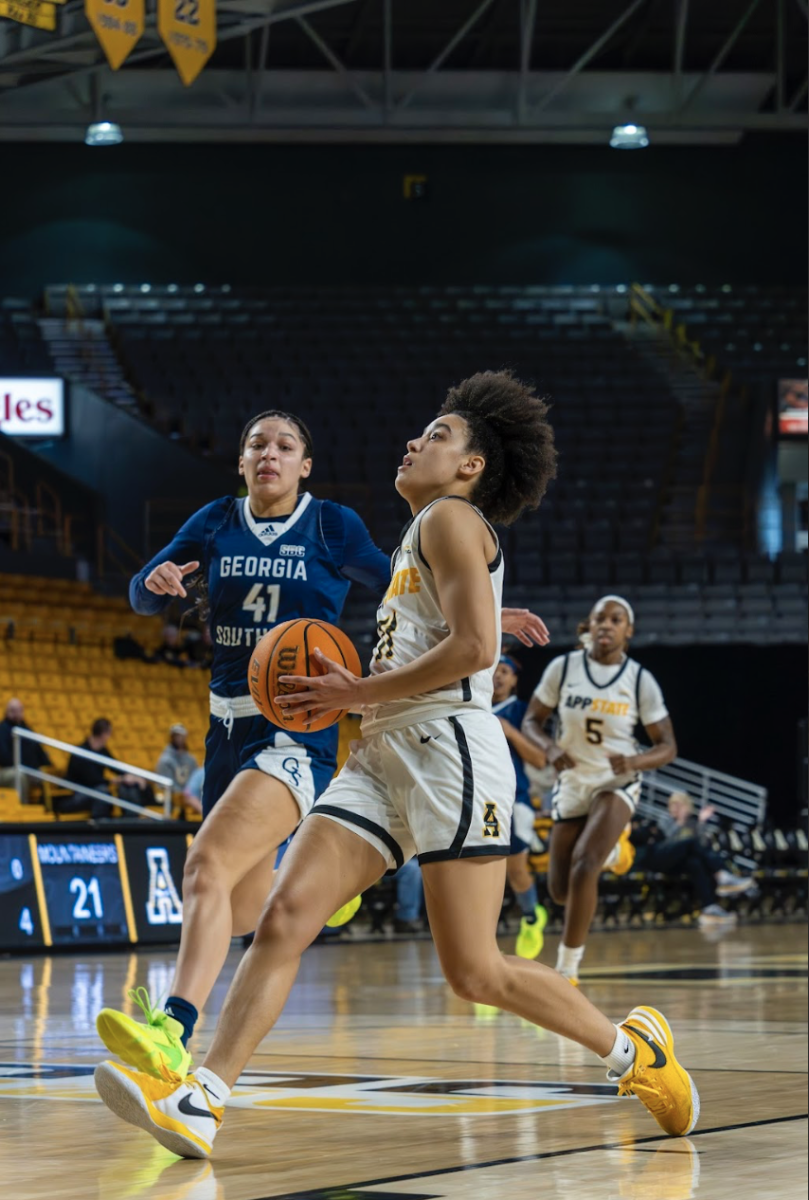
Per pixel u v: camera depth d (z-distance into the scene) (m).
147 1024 3.35
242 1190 2.83
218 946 3.84
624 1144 3.41
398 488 3.62
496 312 31.16
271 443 4.50
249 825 4.06
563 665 7.86
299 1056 5.14
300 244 31.81
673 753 7.70
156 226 31.42
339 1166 3.11
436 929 3.40
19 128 24.88
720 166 32.44
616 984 8.34
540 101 26.52
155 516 24.75
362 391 28.66
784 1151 3.32
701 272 32.41
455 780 3.34
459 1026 6.21
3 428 24.61
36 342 28.27
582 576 24.91
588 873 7.50
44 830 10.97
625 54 29.62
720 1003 7.16
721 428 28.69
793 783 24.91
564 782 7.83
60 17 18.25
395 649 3.47
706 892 17.02
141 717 19.27
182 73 17.50
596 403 28.70
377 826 3.40
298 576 4.44
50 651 19.38
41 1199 2.73
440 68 29.84
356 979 8.94
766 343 30.88
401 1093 4.24
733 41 25.58
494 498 3.61
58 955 10.80
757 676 25.06
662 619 23.88
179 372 28.34
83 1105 3.99
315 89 29.17
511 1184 2.90
